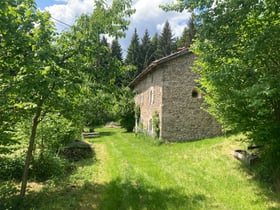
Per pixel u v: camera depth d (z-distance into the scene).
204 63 6.12
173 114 14.08
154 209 5.04
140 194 5.89
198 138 14.12
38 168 7.32
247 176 6.82
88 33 5.12
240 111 6.16
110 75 5.43
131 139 16.83
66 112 5.42
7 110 4.55
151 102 16.50
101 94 5.53
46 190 6.16
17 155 7.86
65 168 8.27
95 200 5.59
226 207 5.03
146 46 50.88
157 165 8.75
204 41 5.63
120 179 7.12
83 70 4.99
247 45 4.98
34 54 3.91
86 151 11.16
